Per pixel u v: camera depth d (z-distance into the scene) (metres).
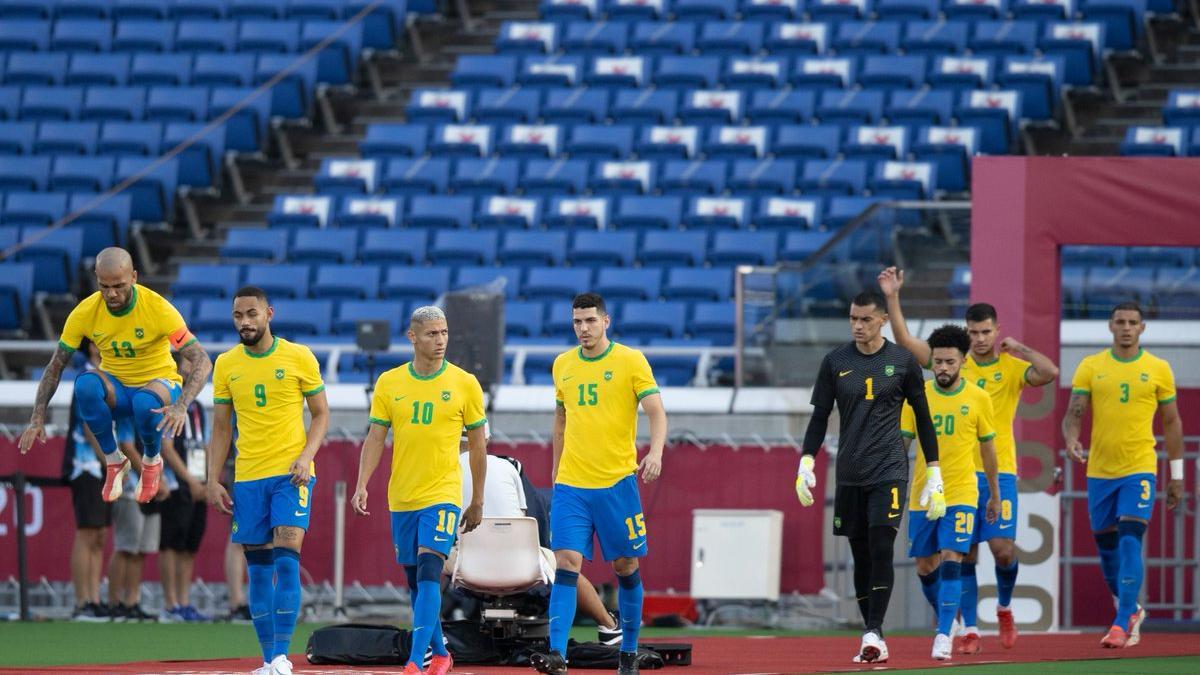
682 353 63.78
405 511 31.75
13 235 82.38
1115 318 42.84
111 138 89.06
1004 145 83.69
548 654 32.12
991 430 38.72
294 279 77.94
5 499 59.25
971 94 86.25
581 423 31.58
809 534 56.16
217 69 93.50
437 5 102.25
